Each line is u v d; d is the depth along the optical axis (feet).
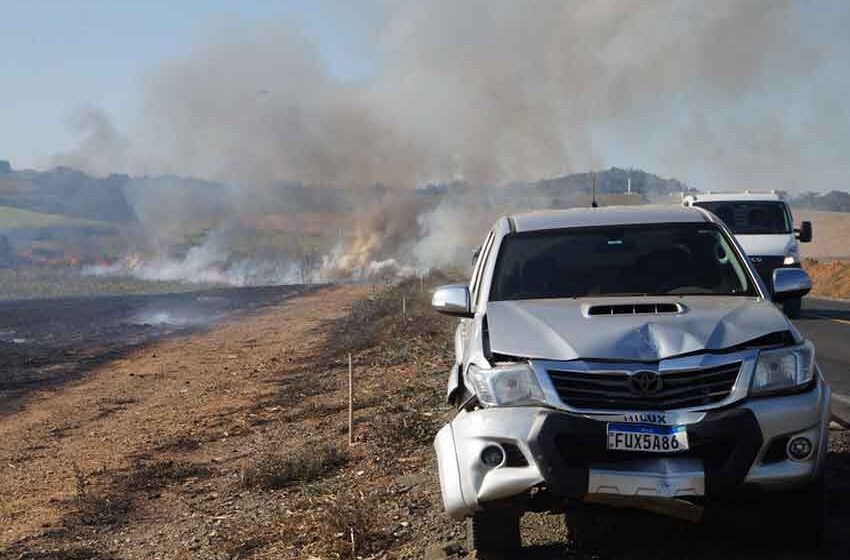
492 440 18.63
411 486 27.25
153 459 36.91
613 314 20.31
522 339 19.58
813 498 18.80
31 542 26.35
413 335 72.13
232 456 36.24
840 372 43.83
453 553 20.81
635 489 17.79
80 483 31.73
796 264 69.82
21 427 46.37
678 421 17.97
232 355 75.77
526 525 22.27
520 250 23.99
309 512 25.85
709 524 21.39
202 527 26.37
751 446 17.98
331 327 98.68
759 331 19.25
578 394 18.51
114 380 62.69
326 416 42.39
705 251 23.47
